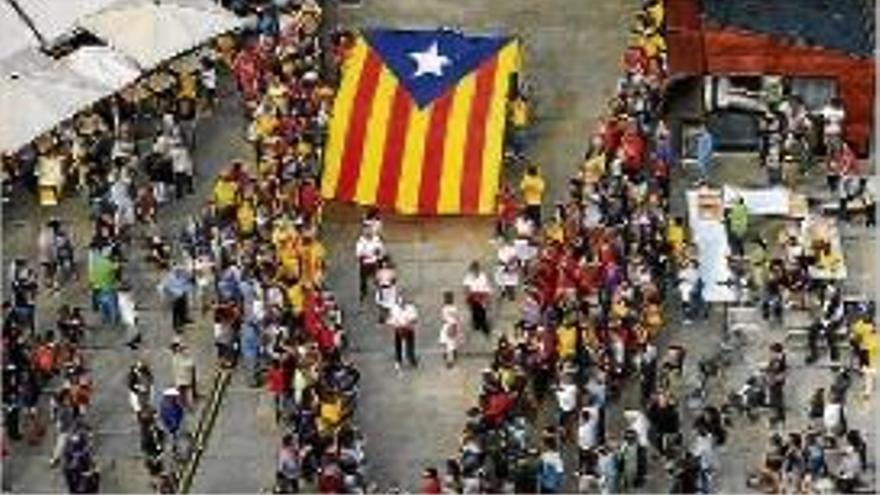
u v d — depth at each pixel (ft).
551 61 255.29
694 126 240.73
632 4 263.08
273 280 216.33
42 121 231.71
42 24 240.53
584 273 214.48
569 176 240.53
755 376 214.69
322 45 253.85
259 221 223.10
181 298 222.07
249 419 216.13
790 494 206.28
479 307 221.46
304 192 226.79
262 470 212.23
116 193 230.07
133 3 243.60
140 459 213.05
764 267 224.33
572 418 209.56
